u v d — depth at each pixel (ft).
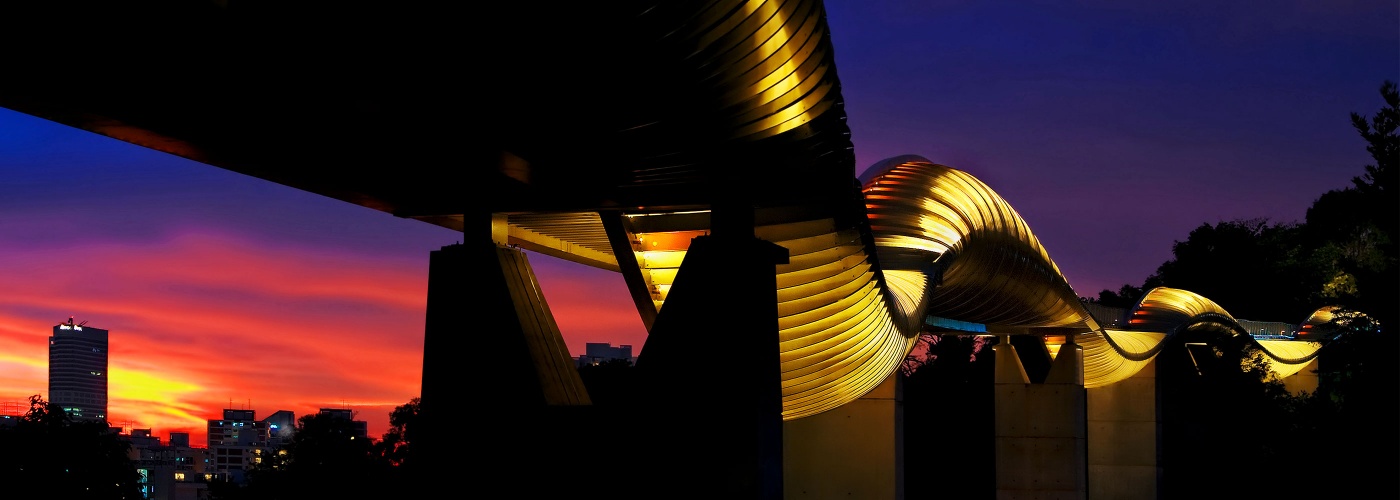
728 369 36.86
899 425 75.10
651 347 37.58
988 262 70.69
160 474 453.58
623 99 29.58
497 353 37.29
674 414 37.06
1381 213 83.51
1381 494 82.53
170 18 21.83
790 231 43.27
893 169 66.08
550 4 25.18
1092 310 107.14
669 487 36.88
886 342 57.88
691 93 29.71
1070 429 95.86
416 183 36.47
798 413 63.62
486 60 26.78
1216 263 231.30
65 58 23.11
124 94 25.34
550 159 33.81
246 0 22.09
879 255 64.59
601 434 37.27
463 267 38.09
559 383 38.27
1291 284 219.00
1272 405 134.72
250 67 24.59
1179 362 154.61
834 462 74.95
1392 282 80.69
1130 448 122.62
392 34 24.98
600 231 45.44
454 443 37.17
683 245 44.42
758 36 28.43
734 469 36.60
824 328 50.21
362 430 262.06
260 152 31.19
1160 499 121.70
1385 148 82.99
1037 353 145.07
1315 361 150.71
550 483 36.78
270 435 525.34
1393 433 81.10
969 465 174.70
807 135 33.60
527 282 39.45
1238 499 132.46
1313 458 94.43
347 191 37.09
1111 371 111.96
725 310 37.17
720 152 33.65
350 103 27.66
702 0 26.35
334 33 24.25
